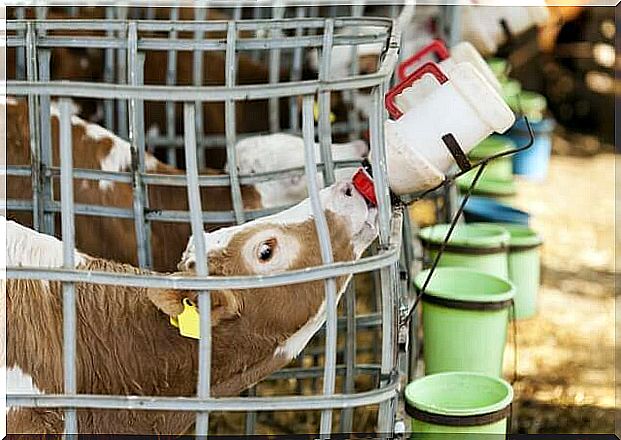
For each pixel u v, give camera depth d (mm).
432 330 3182
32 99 3064
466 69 2555
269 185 3691
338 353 4246
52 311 2529
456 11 4566
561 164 9016
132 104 3094
